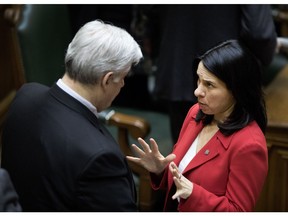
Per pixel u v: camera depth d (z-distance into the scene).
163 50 6.62
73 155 3.34
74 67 3.51
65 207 3.38
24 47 5.98
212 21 6.18
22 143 3.65
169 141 7.11
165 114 8.12
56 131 3.47
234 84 3.72
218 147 3.93
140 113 8.12
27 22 6.00
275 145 5.80
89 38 3.49
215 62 3.71
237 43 3.82
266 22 5.95
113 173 3.38
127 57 3.52
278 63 8.34
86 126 3.49
